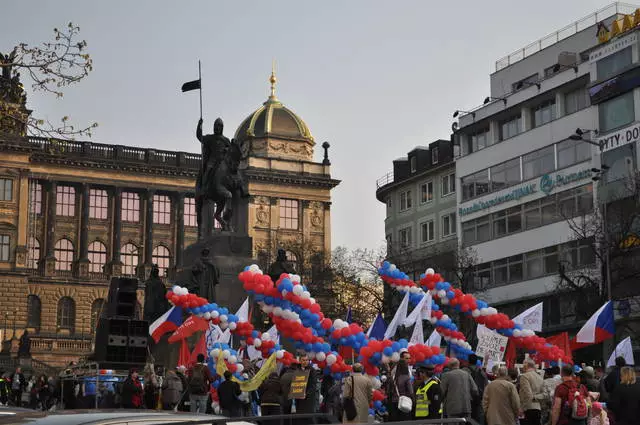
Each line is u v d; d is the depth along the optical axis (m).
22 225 134.38
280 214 148.50
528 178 86.88
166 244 147.12
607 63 78.19
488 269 90.94
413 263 101.62
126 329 38.03
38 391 55.75
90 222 143.88
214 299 42.81
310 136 152.25
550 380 27.78
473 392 25.31
